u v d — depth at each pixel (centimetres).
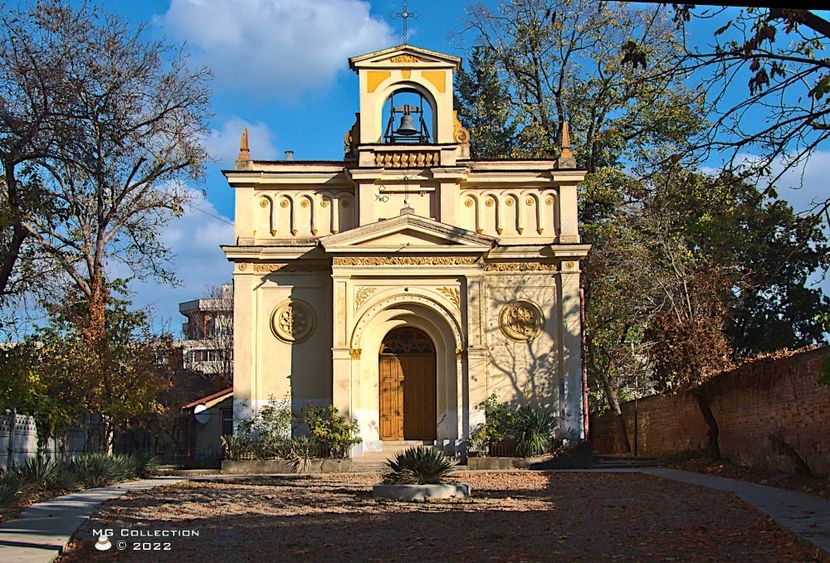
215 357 6931
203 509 1875
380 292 3125
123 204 3309
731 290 3066
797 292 4644
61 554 1317
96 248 3198
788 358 2281
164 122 3189
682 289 3200
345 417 3028
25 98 2383
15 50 2372
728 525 1538
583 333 3453
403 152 3253
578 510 1812
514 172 3281
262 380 3161
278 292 3209
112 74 2702
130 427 3142
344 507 1897
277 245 3203
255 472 2916
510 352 3178
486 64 4328
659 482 2375
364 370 3172
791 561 1205
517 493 2150
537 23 3984
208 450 4653
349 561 1280
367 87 3331
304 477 2692
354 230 3094
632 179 3631
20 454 2502
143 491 2236
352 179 3219
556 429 3125
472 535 1495
